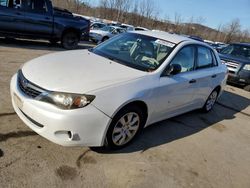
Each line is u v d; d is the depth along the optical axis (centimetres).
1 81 547
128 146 390
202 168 383
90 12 5519
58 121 304
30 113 318
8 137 351
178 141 445
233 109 705
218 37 7456
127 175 329
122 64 407
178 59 445
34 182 286
